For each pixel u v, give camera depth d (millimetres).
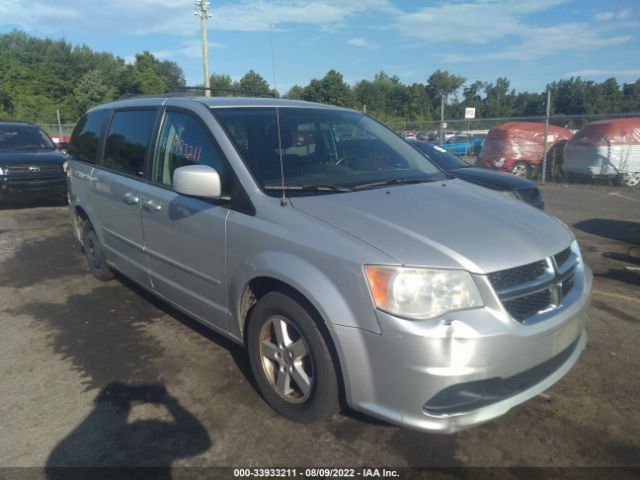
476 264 2361
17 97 57969
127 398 3123
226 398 3105
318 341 2547
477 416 2340
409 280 2297
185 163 3502
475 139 18219
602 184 12977
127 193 4051
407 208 2844
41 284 5270
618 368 3426
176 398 3115
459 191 3352
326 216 2707
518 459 2551
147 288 4156
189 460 2570
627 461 2535
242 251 2928
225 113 3459
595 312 4379
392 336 2281
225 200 3084
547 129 12961
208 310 3354
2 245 6867
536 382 2555
